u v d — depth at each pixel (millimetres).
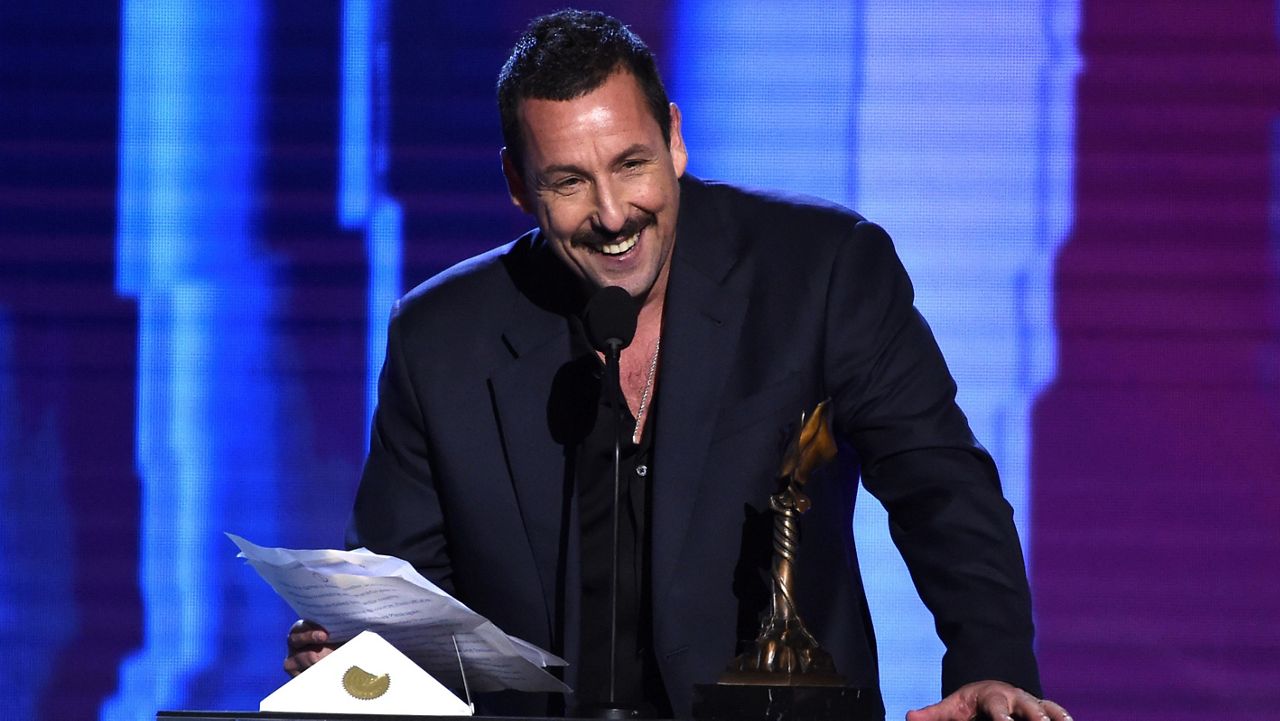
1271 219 16469
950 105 16531
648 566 8031
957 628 7414
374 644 6828
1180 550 16547
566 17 7664
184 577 17188
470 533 8242
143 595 17219
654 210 7594
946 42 16531
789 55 16578
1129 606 16562
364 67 17141
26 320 17297
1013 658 7164
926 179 16516
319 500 17125
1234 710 16516
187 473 17188
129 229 17281
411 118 17109
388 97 17109
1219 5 16531
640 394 8250
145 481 17219
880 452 8016
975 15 16531
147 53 17281
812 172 16531
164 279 17219
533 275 8531
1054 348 16531
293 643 7340
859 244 8289
